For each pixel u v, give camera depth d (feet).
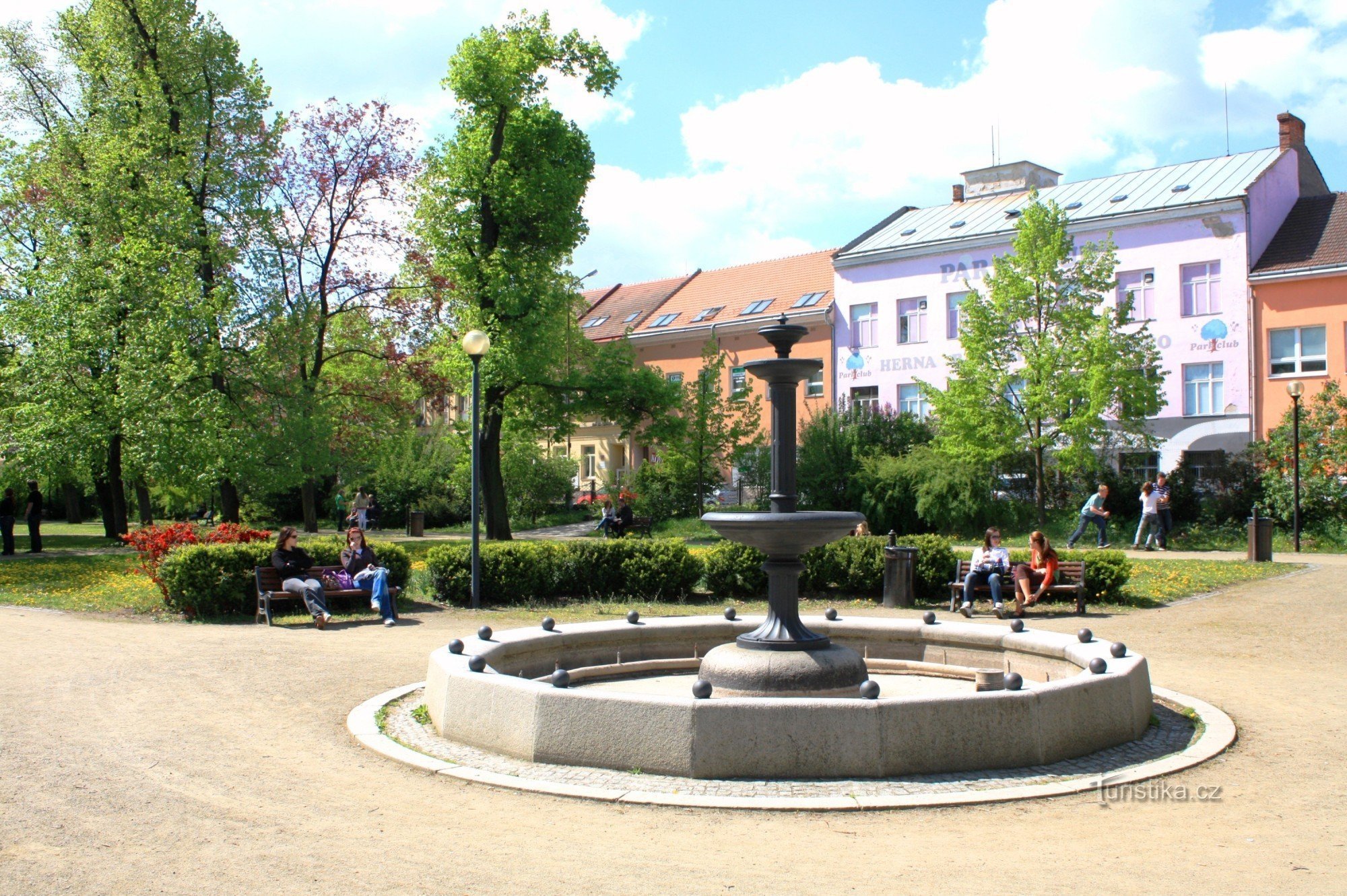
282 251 92.89
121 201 86.43
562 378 99.04
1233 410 108.58
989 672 28.66
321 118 99.55
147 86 86.74
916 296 132.05
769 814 18.63
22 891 14.84
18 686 29.99
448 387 106.22
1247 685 31.73
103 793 19.74
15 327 83.71
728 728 20.67
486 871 15.72
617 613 49.60
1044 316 98.37
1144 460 111.04
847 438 110.22
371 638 41.68
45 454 81.00
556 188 88.89
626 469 163.43
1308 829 17.88
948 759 21.09
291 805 19.08
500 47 88.22
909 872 15.72
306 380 92.32
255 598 49.21
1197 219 110.83
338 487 131.64
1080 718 22.68
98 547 96.27
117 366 84.07
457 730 23.73
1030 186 140.36
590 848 16.80
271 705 27.94
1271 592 54.90
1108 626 44.91
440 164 89.04
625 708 21.29
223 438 80.48
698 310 159.43
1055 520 98.89
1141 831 17.72
